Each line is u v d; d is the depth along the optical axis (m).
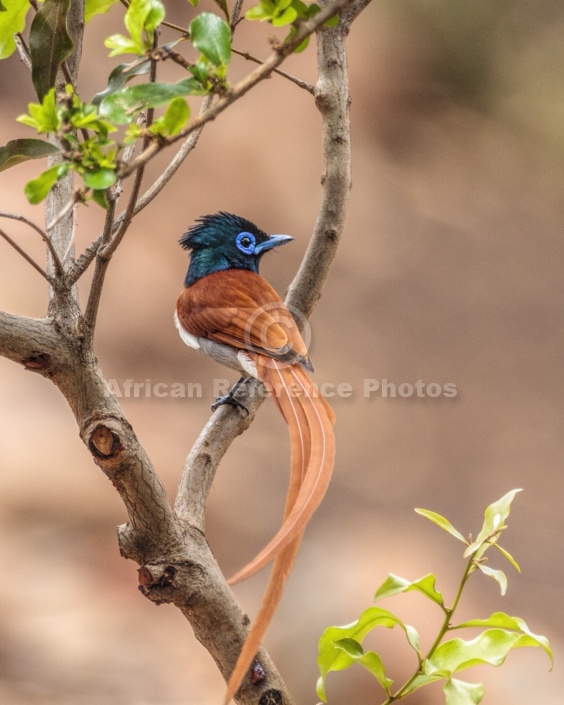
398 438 17.86
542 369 19.98
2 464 13.09
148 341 16.58
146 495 3.68
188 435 15.30
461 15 26.39
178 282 17.58
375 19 26.34
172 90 3.00
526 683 11.69
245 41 20.53
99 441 3.61
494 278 21.92
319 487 3.48
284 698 3.73
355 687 10.04
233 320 6.80
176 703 10.38
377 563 13.25
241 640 3.75
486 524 3.54
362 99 24.77
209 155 19.64
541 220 23.95
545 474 17.39
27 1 3.60
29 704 9.95
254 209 19.19
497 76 26.56
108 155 2.96
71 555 12.25
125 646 11.09
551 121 25.83
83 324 3.64
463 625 3.58
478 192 24.02
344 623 11.16
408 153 24.25
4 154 3.38
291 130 20.44
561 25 27.09
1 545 12.11
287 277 19.03
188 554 3.76
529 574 15.48
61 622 11.21
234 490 15.14
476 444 18.25
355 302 20.20
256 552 14.07
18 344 3.56
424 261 21.66
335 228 5.46
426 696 9.84
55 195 4.08
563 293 21.97
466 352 19.89
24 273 15.50
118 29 19.34
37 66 3.53
